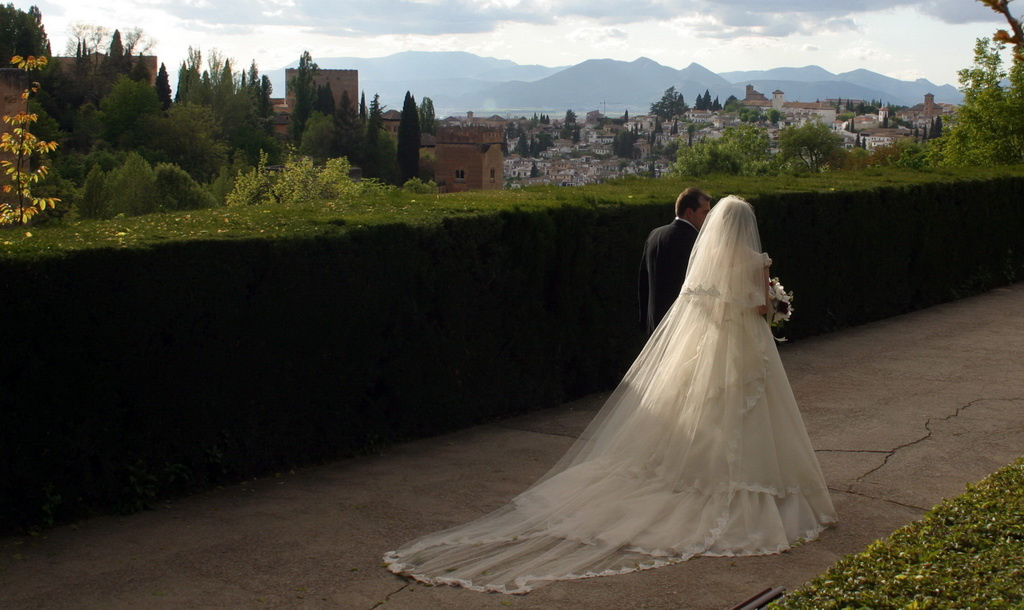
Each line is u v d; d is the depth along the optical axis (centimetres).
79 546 469
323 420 619
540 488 527
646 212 859
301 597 409
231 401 567
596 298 823
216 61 9569
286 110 15812
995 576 307
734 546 452
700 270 505
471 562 443
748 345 492
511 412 757
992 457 613
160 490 539
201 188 4869
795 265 1053
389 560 446
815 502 492
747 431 482
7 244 494
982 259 1434
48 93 7762
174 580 427
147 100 8038
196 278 539
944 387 823
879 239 1186
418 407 682
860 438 663
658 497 489
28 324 475
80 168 6072
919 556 332
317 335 607
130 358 516
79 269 491
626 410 533
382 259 640
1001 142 2602
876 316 1202
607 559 442
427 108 14025
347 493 559
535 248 757
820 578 323
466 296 706
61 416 493
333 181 3859
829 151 8594
